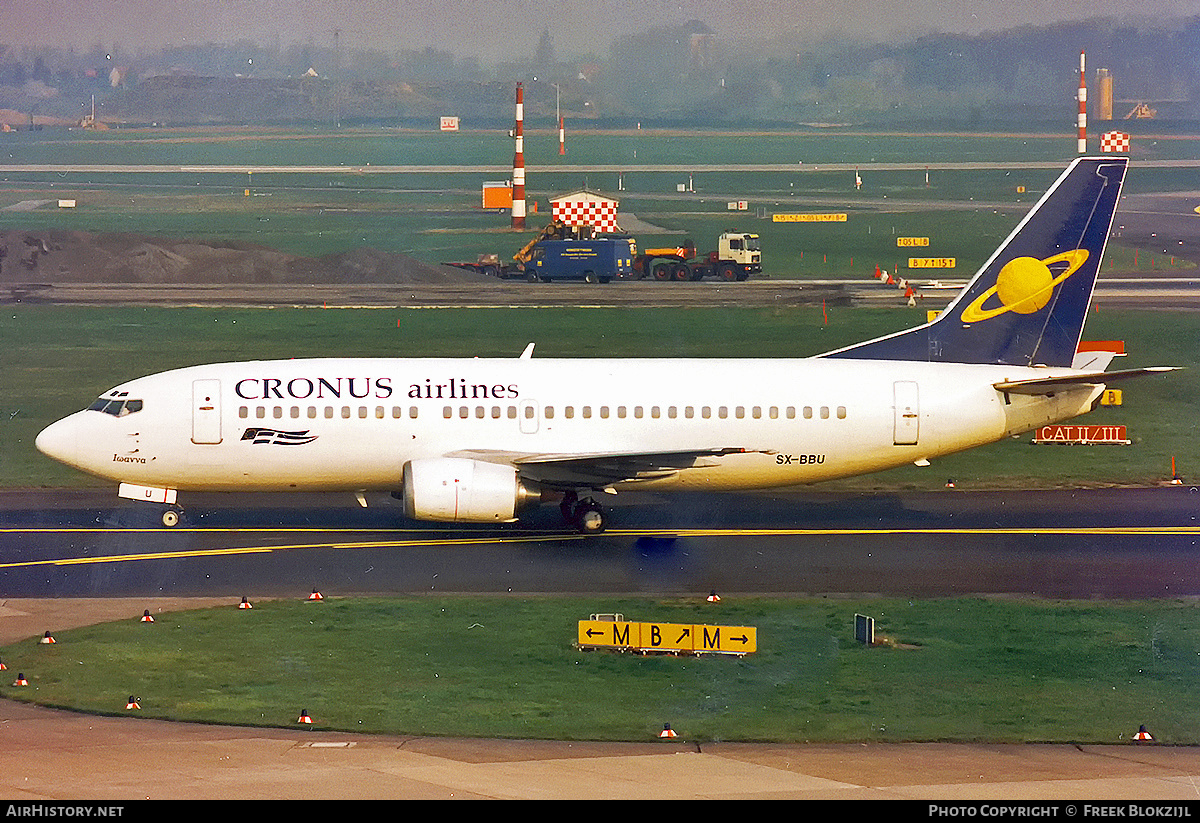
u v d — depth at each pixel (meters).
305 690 144.50
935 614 175.25
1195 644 163.62
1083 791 115.00
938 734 133.12
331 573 192.50
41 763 119.69
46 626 167.12
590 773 118.94
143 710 137.88
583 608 176.50
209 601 178.62
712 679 149.75
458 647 160.00
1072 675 152.12
